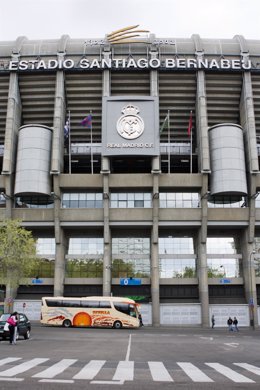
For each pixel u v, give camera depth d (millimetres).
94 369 13125
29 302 58469
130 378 11414
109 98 58344
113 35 60188
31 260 47625
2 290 60062
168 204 59188
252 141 57875
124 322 49031
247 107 58594
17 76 59531
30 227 59594
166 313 57250
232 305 58062
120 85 60562
